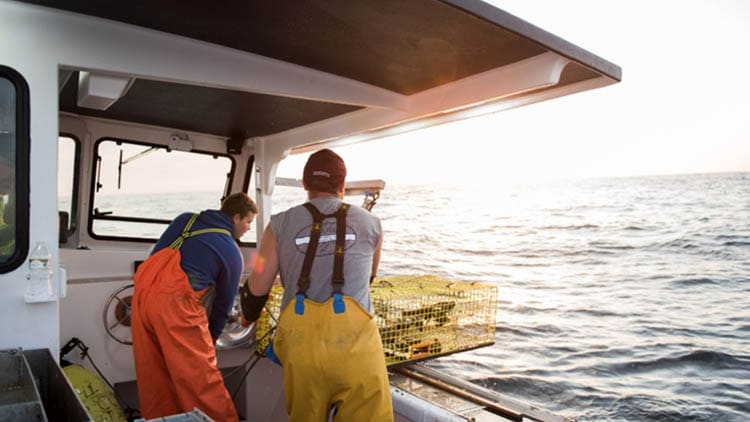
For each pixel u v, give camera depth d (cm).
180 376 237
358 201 448
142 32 207
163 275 244
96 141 373
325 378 193
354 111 329
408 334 278
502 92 240
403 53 222
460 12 175
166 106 331
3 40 184
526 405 242
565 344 1155
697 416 821
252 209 289
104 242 391
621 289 1662
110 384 339
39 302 189
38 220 189
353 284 205
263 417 356
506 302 1547
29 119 187
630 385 935
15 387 174
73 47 195
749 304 1453
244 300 229
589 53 207
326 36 207
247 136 415
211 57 222
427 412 238
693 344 1148
